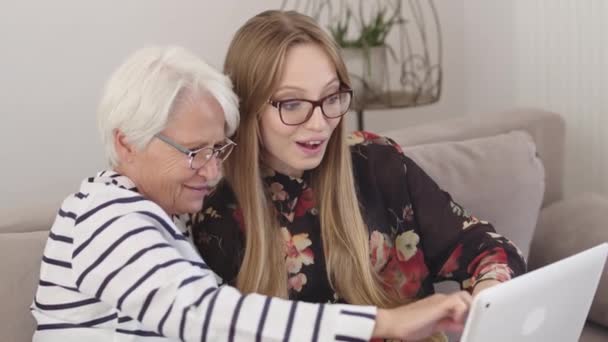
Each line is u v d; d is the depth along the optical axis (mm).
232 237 1338
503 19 2559
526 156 1766
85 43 2160
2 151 2113
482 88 2709
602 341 1727
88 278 1039
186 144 1114
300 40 1250
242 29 1299
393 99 2369
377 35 2279
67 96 2168
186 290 1000
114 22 2188
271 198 1351
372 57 2252
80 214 1087
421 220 1440
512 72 2559
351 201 1352
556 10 2338
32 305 1185
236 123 1194
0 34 2047
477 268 1376
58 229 1135
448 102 2797
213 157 1153
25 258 1298
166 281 1002
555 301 1106
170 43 2279
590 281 1162
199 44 2330
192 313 989
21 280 1281
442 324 1077
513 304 1019
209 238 1345
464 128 1913
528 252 1806
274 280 1309
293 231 1346
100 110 1132
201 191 1178
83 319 1112
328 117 1271
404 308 1041
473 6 2672
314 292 1354
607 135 2275
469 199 1681
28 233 1341
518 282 1011
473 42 2705
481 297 969
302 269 1340
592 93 2289
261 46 1249
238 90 1279
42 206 1443
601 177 2322
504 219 1722
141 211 1078
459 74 2791
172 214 1205
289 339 984
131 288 1009
